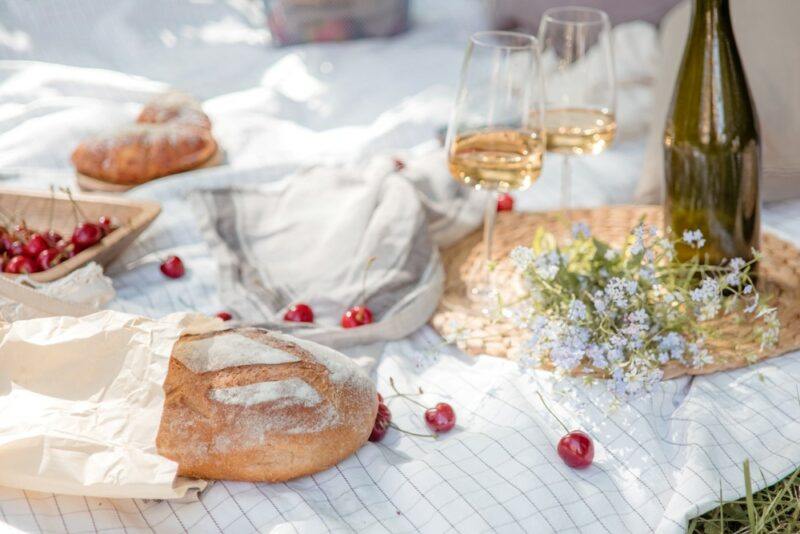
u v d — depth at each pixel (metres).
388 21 2.04
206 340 0.90
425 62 1.92
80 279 1.01
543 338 0.96
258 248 1.19
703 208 1.04
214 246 1.18
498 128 1.04
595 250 1.00
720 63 1.02
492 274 1.15
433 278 1.11
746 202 1.04
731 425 0.93
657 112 1.36
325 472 0.88
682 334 0.99
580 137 1.16
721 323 1.03
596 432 0.92
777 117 1.27
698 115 1.03
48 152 1.49
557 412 0.94
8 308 0.96
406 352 1.05
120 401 0.86
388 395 0.98
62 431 0.84
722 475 0.89
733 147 1.02
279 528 0.82
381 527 0.84
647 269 0.98
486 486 0.86
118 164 1.36
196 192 1.25
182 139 1.40
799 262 1.12
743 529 0.89
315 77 1.87
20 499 0.84
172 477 0.82
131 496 0.82
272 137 1.59
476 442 0.90
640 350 0.95
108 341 0.87
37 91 1.72
